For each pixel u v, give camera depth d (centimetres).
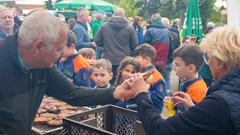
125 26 592
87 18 642
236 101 132
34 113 172
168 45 668
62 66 358
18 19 526
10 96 155
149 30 663
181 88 287
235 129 130
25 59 155
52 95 188
